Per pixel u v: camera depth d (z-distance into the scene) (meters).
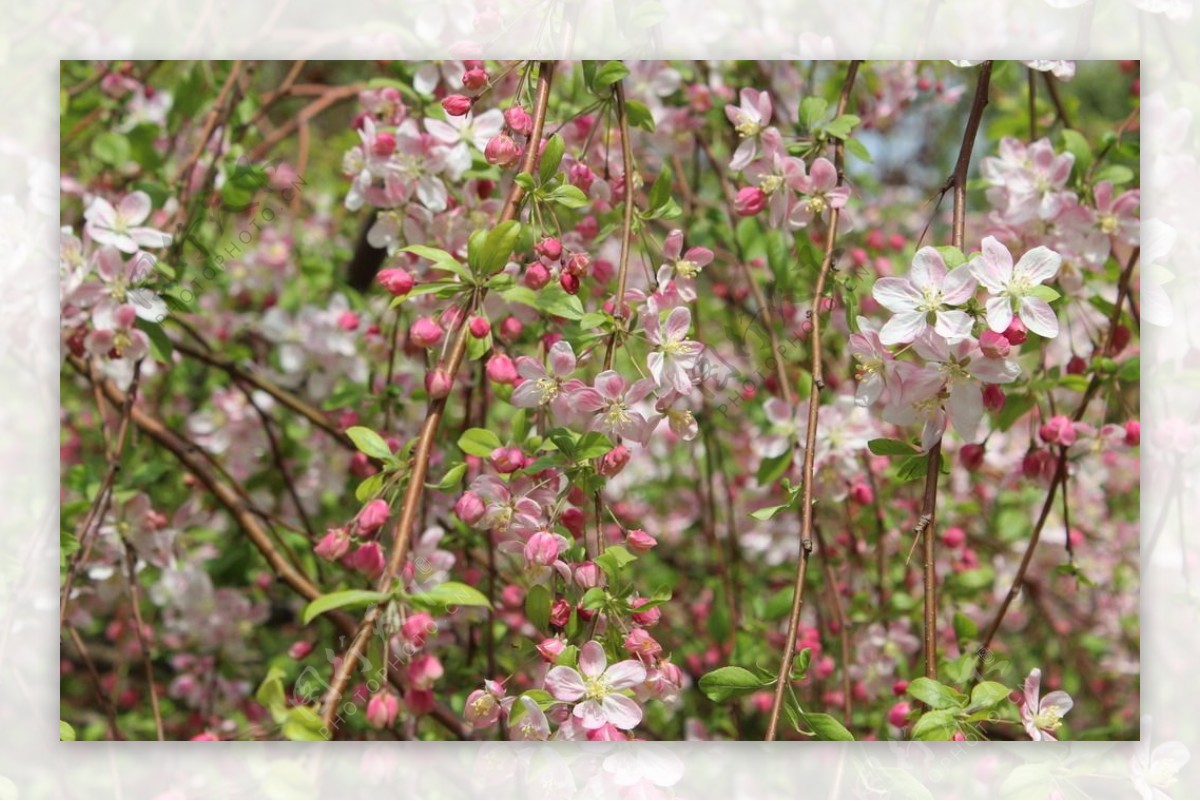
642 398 1.13
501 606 1.41
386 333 1.44
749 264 1.45
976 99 1.17
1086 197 1.29
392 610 1.05
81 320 1.26
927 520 1.12
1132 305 1.29
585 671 1.10
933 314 1.11
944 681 1.20
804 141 1.25
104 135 1.35
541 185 1.14
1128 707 1.60
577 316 1.13
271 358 1.57
